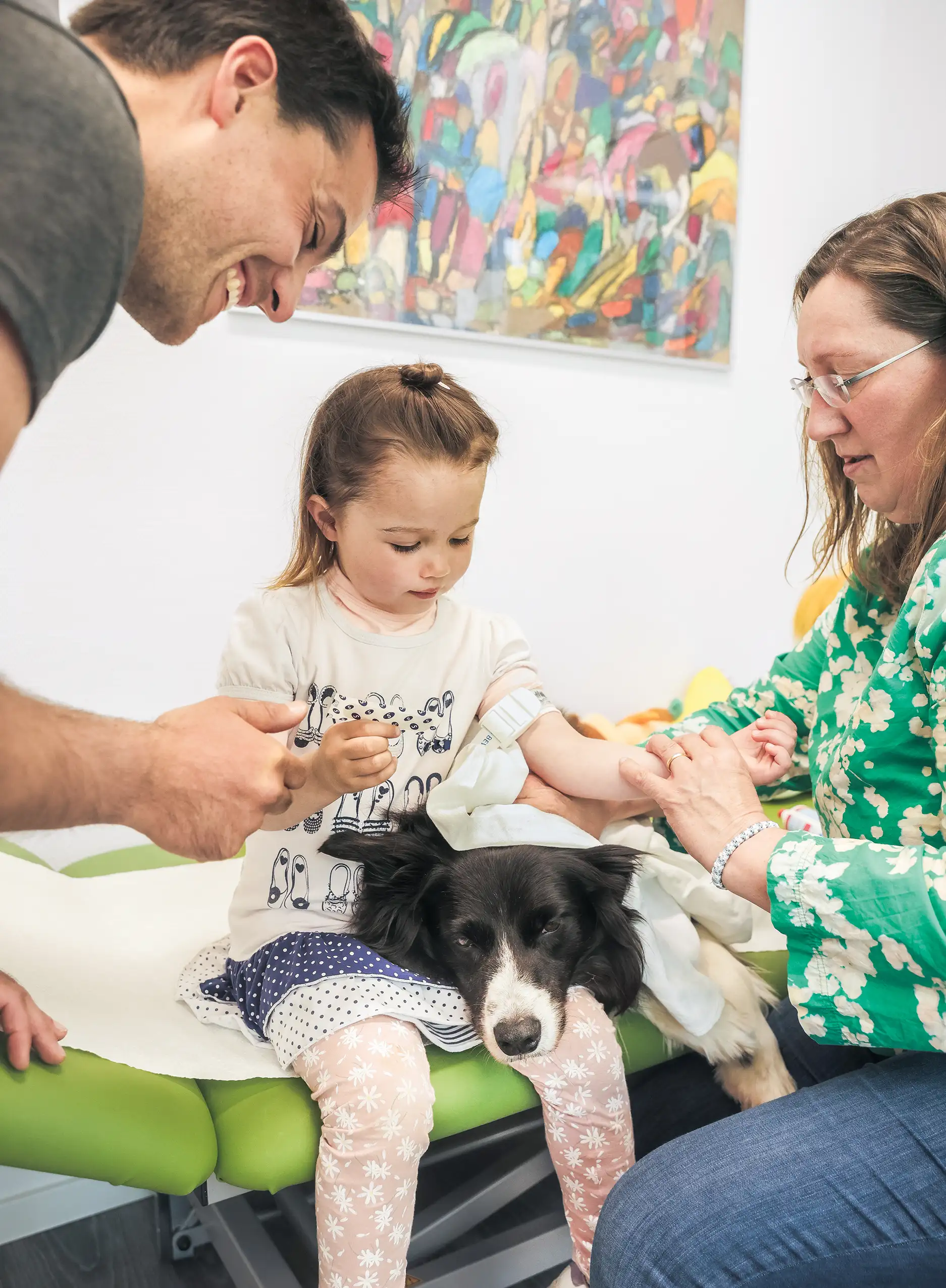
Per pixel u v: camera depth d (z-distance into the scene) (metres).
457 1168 1.66
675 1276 0.90
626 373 2.25
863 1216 0.91
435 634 1.32
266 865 1.23
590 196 2.12
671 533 2.39
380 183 1.03
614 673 2.37
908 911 0.88
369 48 0.91
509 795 1.29
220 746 0.86
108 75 0.66
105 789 0.81
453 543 1.24
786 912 0.96
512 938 1.14
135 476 1.74
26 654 1.69
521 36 1.99
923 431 1.02
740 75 2.26
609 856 1.24
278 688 1.23
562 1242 1.34
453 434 1.18
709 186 2.27
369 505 1.18
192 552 1.81
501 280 2.04
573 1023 1.17
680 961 1.26
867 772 1.06
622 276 2.19
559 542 2.23
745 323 2.41
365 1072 1.03
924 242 0.98
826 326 1.02
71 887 1.51
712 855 1.08
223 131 0.84
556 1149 1.15
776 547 2.57
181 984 1.26
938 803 1.02
